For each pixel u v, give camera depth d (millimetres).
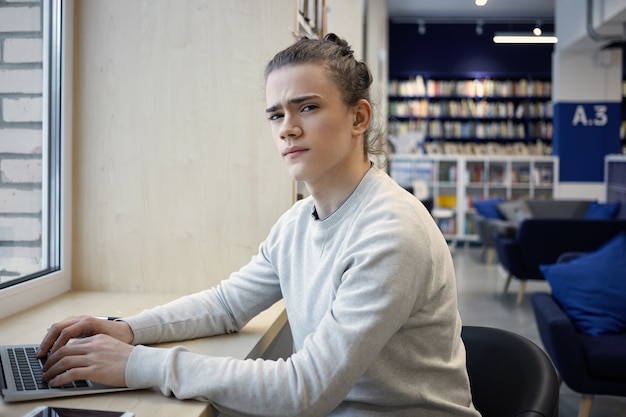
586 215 9250
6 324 1883
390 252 1327
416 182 11680
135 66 2352
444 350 1455
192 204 2359
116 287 2398
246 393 1294
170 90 2348
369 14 7895
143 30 2344
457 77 14109
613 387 3199
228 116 2332
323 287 1486
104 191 2385
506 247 6734
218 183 2348
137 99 2357
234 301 1812
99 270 2404
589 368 3211
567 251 6566
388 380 1401
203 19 2324
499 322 5867
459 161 12484
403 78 14125
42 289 2189
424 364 1427
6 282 2014
